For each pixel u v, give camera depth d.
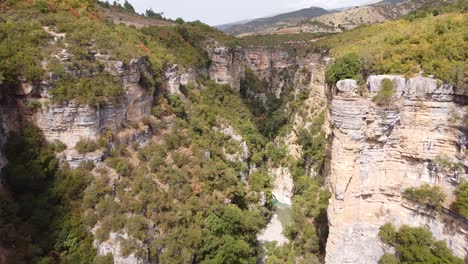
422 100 27.67
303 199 48.78
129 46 43.28
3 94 31.34
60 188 30.91
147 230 32.59
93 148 33.72
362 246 30.97
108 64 37.47
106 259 29.06
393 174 29.97
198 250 36.66
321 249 39.69
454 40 29.44
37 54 33.25
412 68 29.20
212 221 39.06
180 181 40.56
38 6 41.31
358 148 29.25
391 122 28.75
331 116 34.59
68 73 33.59
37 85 32.28
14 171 29.72
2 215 27.33
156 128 45.22
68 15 43.00
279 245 47.75
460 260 25.59
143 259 30.89
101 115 35.41
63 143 33.12
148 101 45.16
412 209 29.36
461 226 25.97
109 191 32.91
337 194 30.25
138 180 36.12
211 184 44.59
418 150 28.41
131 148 39.31
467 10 53.03
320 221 42.09
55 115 32.44
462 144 26.06
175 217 36.16
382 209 30.69
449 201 26.73
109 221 31.09
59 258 28.16
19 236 26.80
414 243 28.27
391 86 28.23
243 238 41.38
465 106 26.03
